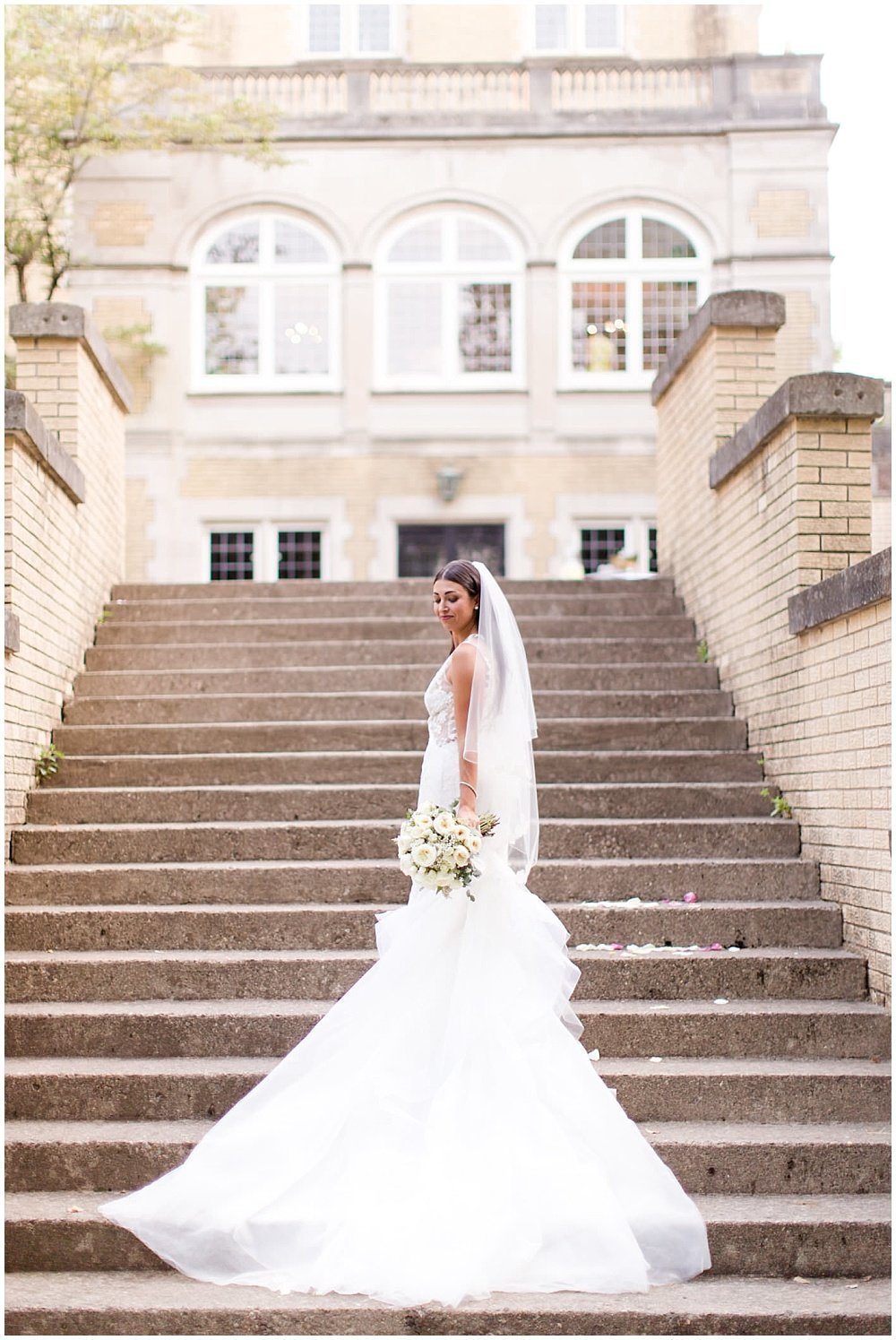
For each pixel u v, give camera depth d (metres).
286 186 15.84
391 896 5.67
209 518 15.61
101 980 5.09
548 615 8.22
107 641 7.93
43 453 6.41
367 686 7.42
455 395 15.71
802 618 5.77
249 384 15.79
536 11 16.59
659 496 9.08
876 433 14.23
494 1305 3.60
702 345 7.75
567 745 6.87
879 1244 3.94
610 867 5.72
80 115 14.80
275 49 16.53
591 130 15.74
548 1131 3.91
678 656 7.67
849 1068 4.65
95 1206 4.06
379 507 15.65
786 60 15.79
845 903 5.40
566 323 15.84
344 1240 3.72
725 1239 3.95
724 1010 4.87
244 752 6.91
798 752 6.01
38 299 15.61
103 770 6.63
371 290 15.78
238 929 5.41
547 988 4.20
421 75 16.03
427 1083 4.09
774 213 15.68
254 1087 4.30
